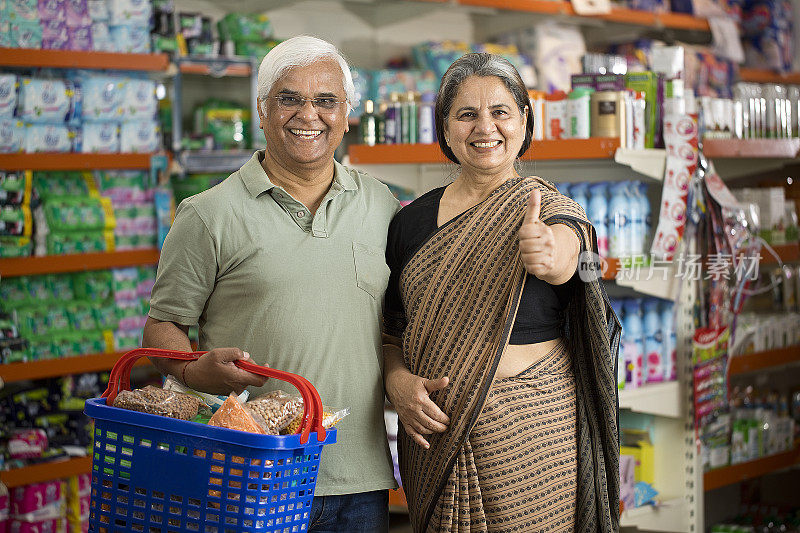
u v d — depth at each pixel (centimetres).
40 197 389
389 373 217
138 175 414
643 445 352
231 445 168
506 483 202
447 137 224
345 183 215
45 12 376
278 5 480
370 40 534
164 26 416
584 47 549
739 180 505
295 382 176
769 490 476
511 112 210
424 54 510
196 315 214
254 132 435
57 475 368
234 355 183
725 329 351
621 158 310
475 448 204
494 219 206
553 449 203
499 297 202
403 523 417
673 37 604
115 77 400
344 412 188
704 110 371
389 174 379
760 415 430
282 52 205
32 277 394
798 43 625
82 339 388
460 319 206
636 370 334
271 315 206
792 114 417
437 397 207
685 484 346
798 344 450
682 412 346
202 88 462
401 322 226
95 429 186
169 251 212
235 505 168
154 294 216
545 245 181
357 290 211
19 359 367
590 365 211
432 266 210
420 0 487
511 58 520
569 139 315
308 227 210
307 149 205
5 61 364
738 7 609
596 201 326
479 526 204
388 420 339
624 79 332
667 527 343
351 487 209
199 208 208
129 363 197
